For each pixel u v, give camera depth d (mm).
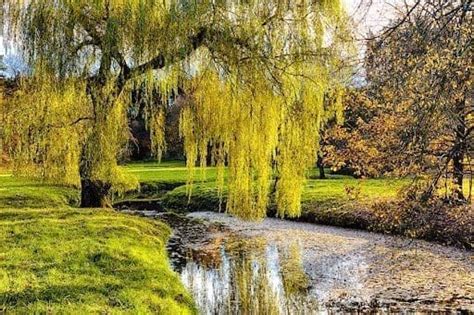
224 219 23578
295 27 13883
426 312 10117
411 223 9234
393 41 7156
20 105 15352
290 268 13984
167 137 18062
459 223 16016
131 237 14023
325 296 11281
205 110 14945
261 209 15164
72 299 7734
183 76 14359
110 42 13102
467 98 7363
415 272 13227
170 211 26672
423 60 6562
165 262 12680
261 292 11570
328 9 13586
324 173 38406
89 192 18359
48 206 22141
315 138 14547
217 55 13930
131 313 7531
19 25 13898
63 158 16406
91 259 10484
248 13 13516
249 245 17406
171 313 8320
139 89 15195
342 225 20891
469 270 13297
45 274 8977
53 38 13539
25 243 11508
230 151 14820
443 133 8086
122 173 17875
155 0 13312
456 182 12008
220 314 9898
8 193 24359
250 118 14102
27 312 6969
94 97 14461
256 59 13594
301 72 13992
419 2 6293
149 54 13438
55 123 15289
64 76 13648
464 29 5969
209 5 13320
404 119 11172
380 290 11672
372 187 23562
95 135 14617
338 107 14680
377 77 8289
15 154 15633
